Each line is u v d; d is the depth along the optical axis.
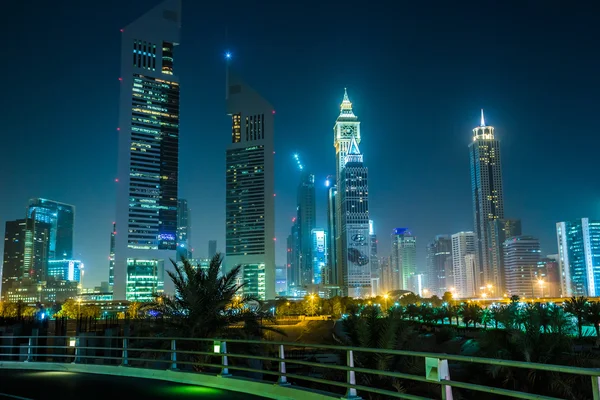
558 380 26.94
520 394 10.64
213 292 30.47
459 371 35.66
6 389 20.28
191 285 30.36
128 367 24.25
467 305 147.75
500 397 28.28
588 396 26.22
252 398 17.73
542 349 28.83
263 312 31.77
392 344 30.42
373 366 30.41
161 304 31.22
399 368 30.77
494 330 33.12
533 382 28.41
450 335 84.44
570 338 30.72
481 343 31.59
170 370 22.67
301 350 52.41
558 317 32.22
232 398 17.78
